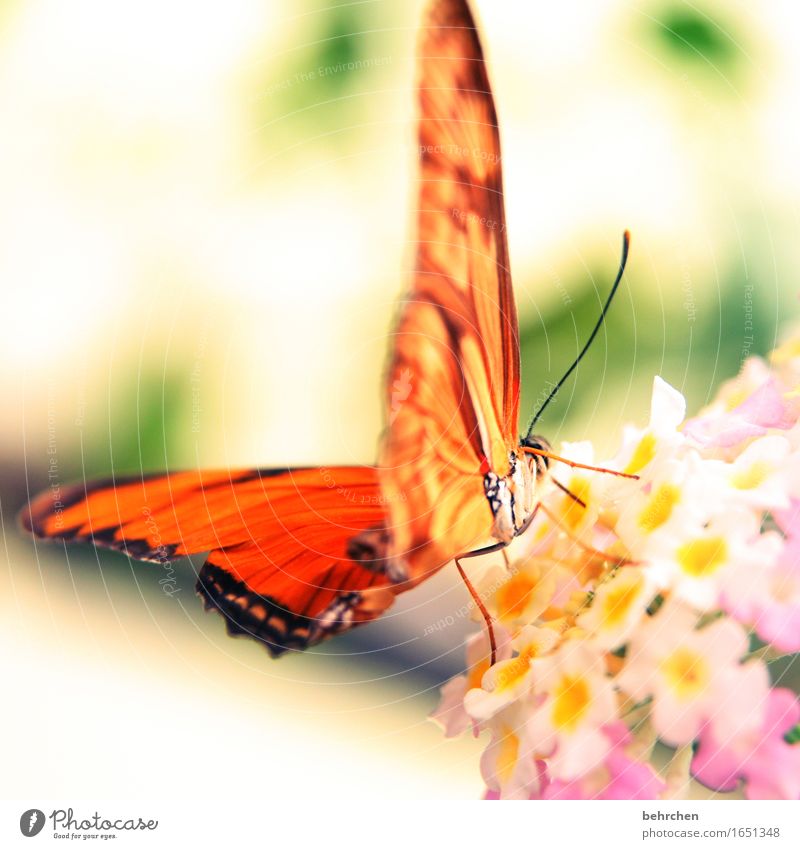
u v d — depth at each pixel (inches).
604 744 7.0
